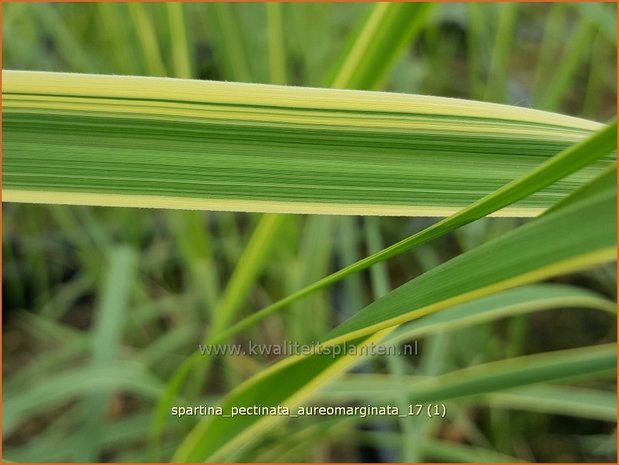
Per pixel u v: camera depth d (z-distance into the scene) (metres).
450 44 0.41
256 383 0.10
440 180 0.07
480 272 0.06
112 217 0.34
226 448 0.12
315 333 0.27
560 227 0.06
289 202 0.07
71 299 0.33
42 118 0.07
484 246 0.06
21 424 0.30
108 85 0.07
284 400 0.11
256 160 0.07
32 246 0.34
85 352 0.32
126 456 0.27
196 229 0.23
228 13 0.22
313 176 0.07
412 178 0.08
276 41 0.18
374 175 0.07
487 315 0.15
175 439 0.27
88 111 0.07
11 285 0.34
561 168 0.06
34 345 0.33
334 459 0.27
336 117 0.07
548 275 0.06
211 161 0.07
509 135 0.08
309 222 0.27
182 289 0.36
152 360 0.28
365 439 0.27
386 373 0.27
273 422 0.12
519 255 0.06
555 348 0.31
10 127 0.07
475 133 0.08
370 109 0.07
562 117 0.08
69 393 0.22
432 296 0.07
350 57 0.11
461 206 0.08
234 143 0.07
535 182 0.06
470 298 0.06
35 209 0.34
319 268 0.26
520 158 0.08
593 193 0.06
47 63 0.29
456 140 0.07
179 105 0.07
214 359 0.28
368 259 0.07
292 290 0.26
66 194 0.07
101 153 0.07
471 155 0.08
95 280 0.31
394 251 0.07
